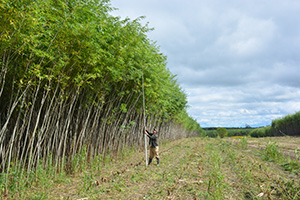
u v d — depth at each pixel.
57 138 6.82
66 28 4.91
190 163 8.15
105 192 4.96
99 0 6.20
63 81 5.84
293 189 4.42
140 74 8.55
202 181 5.60
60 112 6.21
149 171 7.12
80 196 4.72
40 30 4.49
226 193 4.61
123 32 7.04
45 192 4.95
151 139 8.50
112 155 9.83
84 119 7.89
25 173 5.53
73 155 6.94
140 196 4.64
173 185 5.20
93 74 6.32
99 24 5.87
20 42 4.38
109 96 8.77
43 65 5.33
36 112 6.50
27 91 5.43
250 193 4.45
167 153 11.70
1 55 4.43
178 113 22.55
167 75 12.55
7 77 5.32
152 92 10.19
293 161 7.43
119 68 7.29
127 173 6.83
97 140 8.41
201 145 16.34
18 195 4.66
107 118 8.98
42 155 6.75
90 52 5.71
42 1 4.07
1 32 3.87
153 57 9.54
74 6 5.18
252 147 13.59
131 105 10.86
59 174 6.27
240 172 6.41
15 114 6.04
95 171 7.22
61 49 5.22
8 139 6.22
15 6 3.71
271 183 5.15
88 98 7.38
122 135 11.55
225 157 9.62
